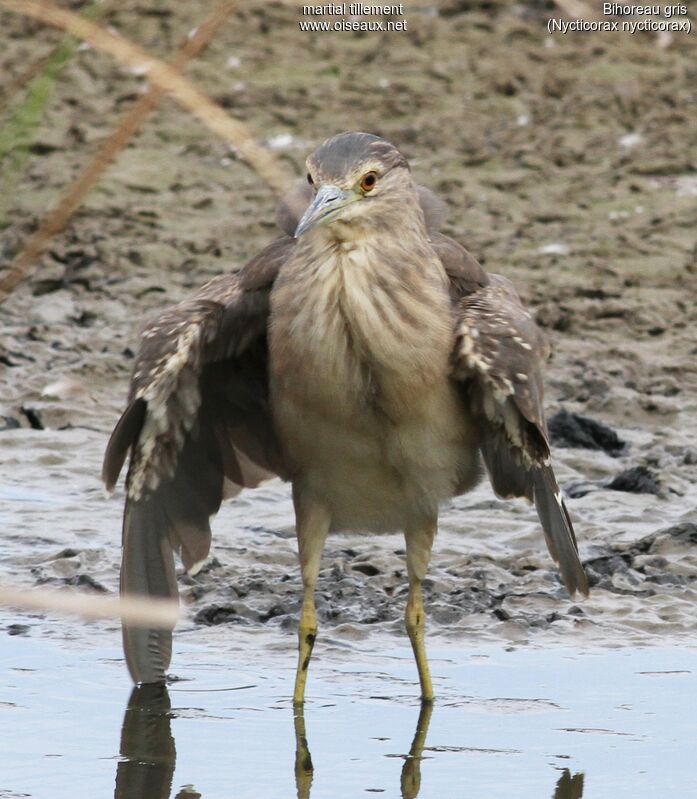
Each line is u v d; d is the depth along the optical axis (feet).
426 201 35.76
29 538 41.06
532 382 29.73
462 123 80.53
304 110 81.00
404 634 35.55
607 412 51.70
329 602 36.96
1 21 89.76
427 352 30.19
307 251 30.58
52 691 32.14
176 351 29.01
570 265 64.64
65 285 62.95
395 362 30.01
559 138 78.48
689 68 88.12
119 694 32.01
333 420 30.68
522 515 43.32
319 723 30.60
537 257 65.21
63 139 76.84
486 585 37.91
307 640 31.65
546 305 59.93
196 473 31.63
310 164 30.91
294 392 30.71
